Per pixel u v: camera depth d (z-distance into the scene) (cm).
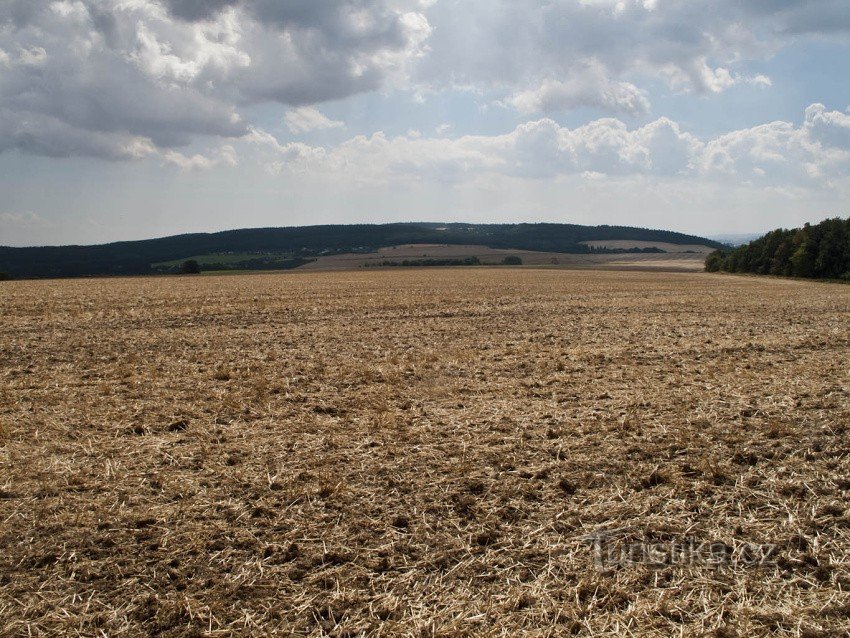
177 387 1073
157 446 747
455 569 474
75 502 585
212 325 2050
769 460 680
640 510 568
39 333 1819
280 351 1494
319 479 639
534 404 941
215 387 1075
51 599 435
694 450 712
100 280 5947
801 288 4928
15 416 870
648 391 1022
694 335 1811
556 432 784
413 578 465
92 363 1323
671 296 3641
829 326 2064
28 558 485
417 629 405
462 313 2489
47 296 3312
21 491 607
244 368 1256
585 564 480
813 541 504
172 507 577
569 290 4147
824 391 978
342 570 474
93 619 414
